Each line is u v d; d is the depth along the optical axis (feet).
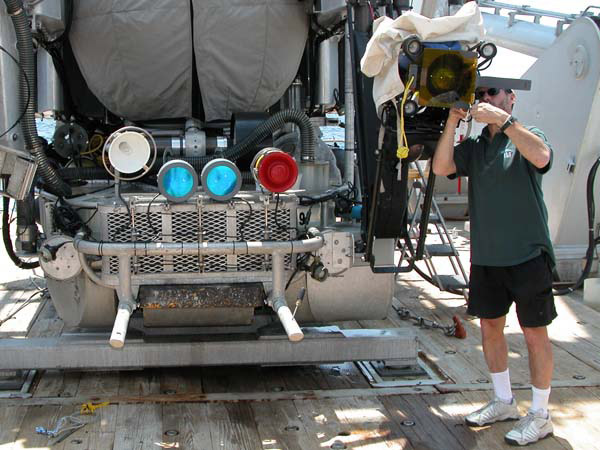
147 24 14.17
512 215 11.03
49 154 15.67
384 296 13.82
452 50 10.32
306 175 13.83
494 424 11.78
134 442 10.95
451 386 13.29
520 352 15.46
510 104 11.53
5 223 14.76
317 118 17.33
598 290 19.15
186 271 12.04
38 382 13.41
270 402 12.53
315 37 15.78
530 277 10.97
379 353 13.53
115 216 11.92
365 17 13.25
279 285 11.87
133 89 14.96
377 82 11.15
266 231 12.13
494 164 11.18
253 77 14.96
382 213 12.35
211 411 12.12
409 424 11.73
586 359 15.06
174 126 16.19
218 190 11.84
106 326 13.70
